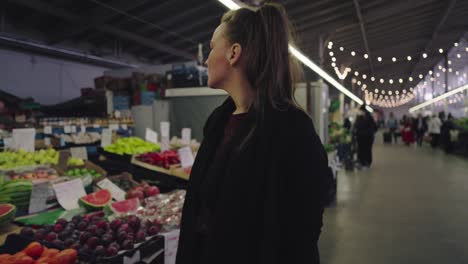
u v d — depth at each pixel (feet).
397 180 23.22
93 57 29.91
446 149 40.32
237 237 2.56
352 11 27.94
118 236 5.65
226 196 2.62
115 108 20.43
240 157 2.64
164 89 19.89
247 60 2.84
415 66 65.67
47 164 9.46
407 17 35.58
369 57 52.03
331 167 17.56
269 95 2.71
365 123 29.04
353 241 11.69
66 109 20.80
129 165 11.78
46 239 5.57
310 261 2.50
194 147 15.16
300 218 2.51
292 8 24.04
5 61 26.25
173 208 7.58
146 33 27.27
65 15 20.57
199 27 25.88
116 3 20.16
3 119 14.97
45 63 29.19
